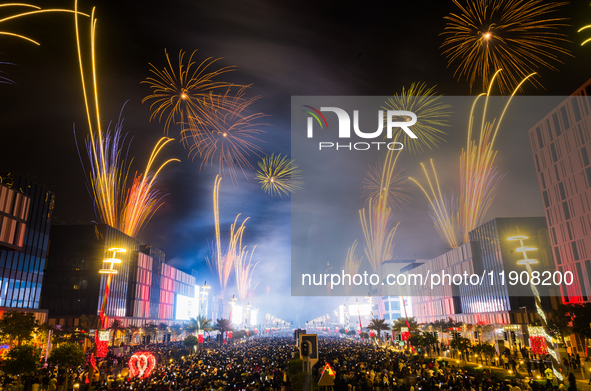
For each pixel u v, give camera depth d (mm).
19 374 33344
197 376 37406
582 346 58938
